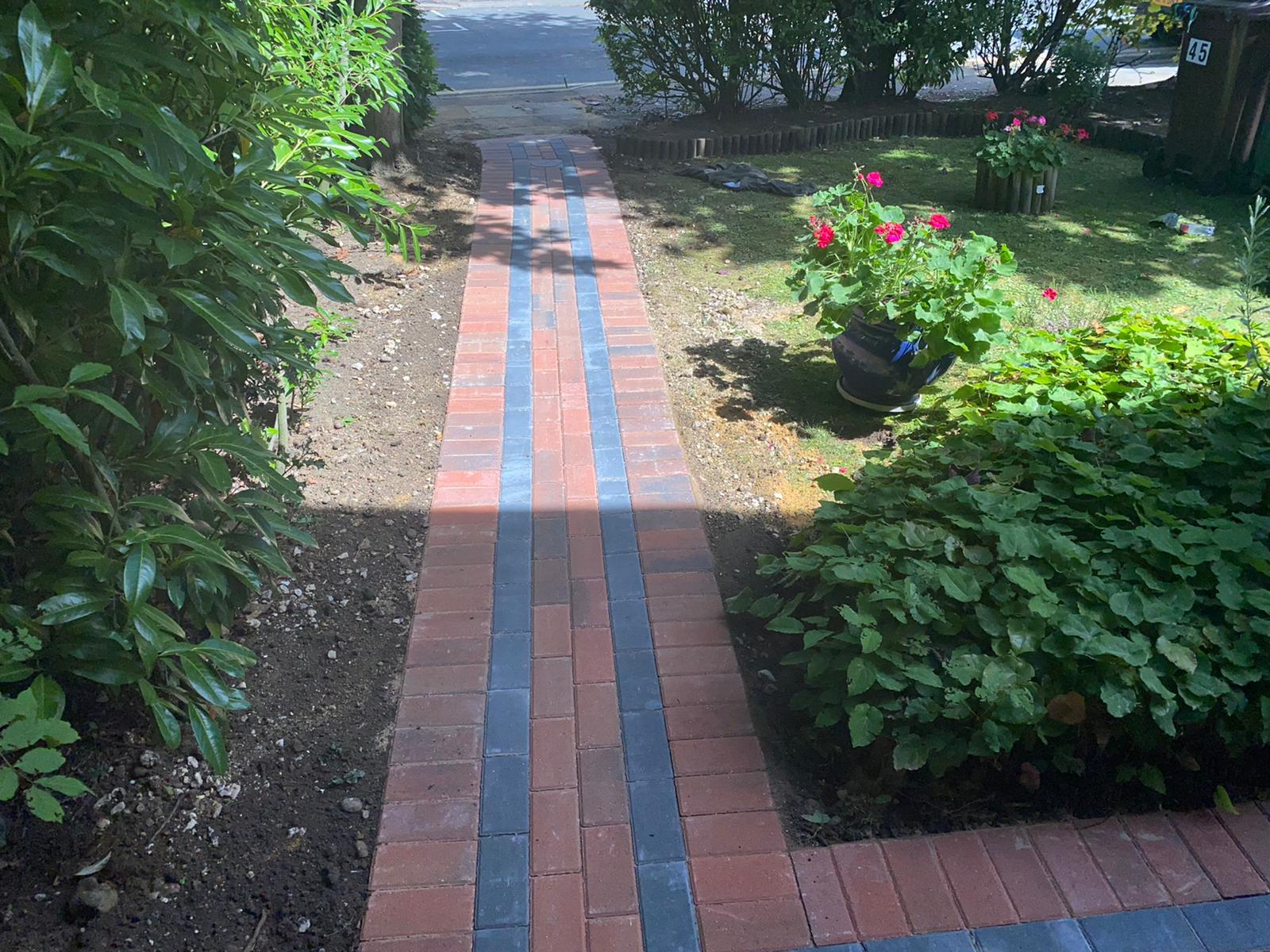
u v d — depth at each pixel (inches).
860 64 402.0
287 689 122.8
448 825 104.1
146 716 116.0
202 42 101.0
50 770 82.6
